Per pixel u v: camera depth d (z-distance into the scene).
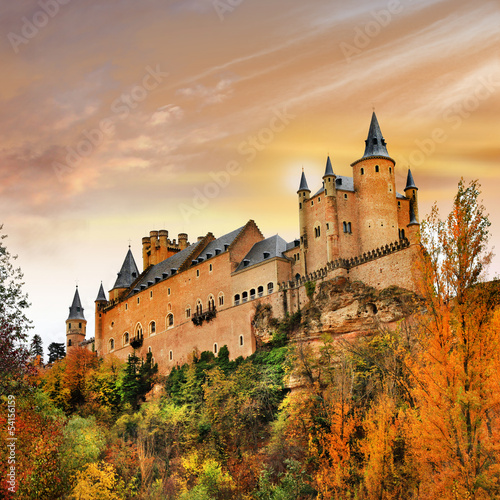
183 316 123.56
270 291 104.62
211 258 118.69
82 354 127.50
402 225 102.12
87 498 64.12
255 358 100.38
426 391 37.38
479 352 35.66
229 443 83.62
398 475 50.28
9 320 49.91
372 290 89.50
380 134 102.12
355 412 63.78
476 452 35.19
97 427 87.81
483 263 36.31
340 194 99.56
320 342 91.81
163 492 71.50
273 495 62.44
